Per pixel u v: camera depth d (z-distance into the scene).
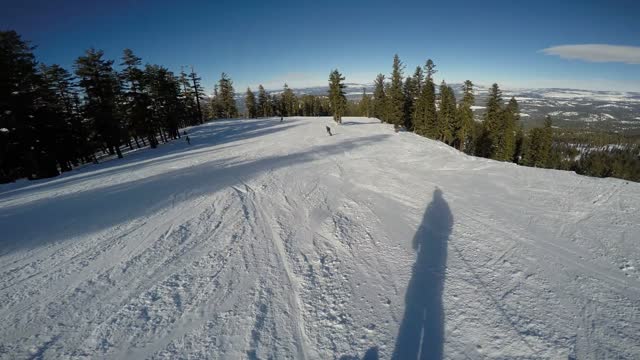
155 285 6.03
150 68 36.22
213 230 8.61
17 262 7.16
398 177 13.78
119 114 28.84
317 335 4.70
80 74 26.00
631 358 4.10
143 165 20.23
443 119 39.50
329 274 6.33
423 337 4.60
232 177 14.75
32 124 21.94
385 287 5.84
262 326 4.89
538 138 44.12
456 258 6.78
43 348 4.54
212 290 5.84
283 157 19.66
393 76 40.66
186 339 4.64
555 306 5.11
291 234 8.27
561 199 10.00
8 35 22.39
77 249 7.72
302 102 93.00
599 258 6.50
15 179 22.50
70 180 17.06
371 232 8.31
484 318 4.92
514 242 7.35
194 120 59.00
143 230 8.73
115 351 4.46
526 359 4.14
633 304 5.11
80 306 5.46
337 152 20.56
